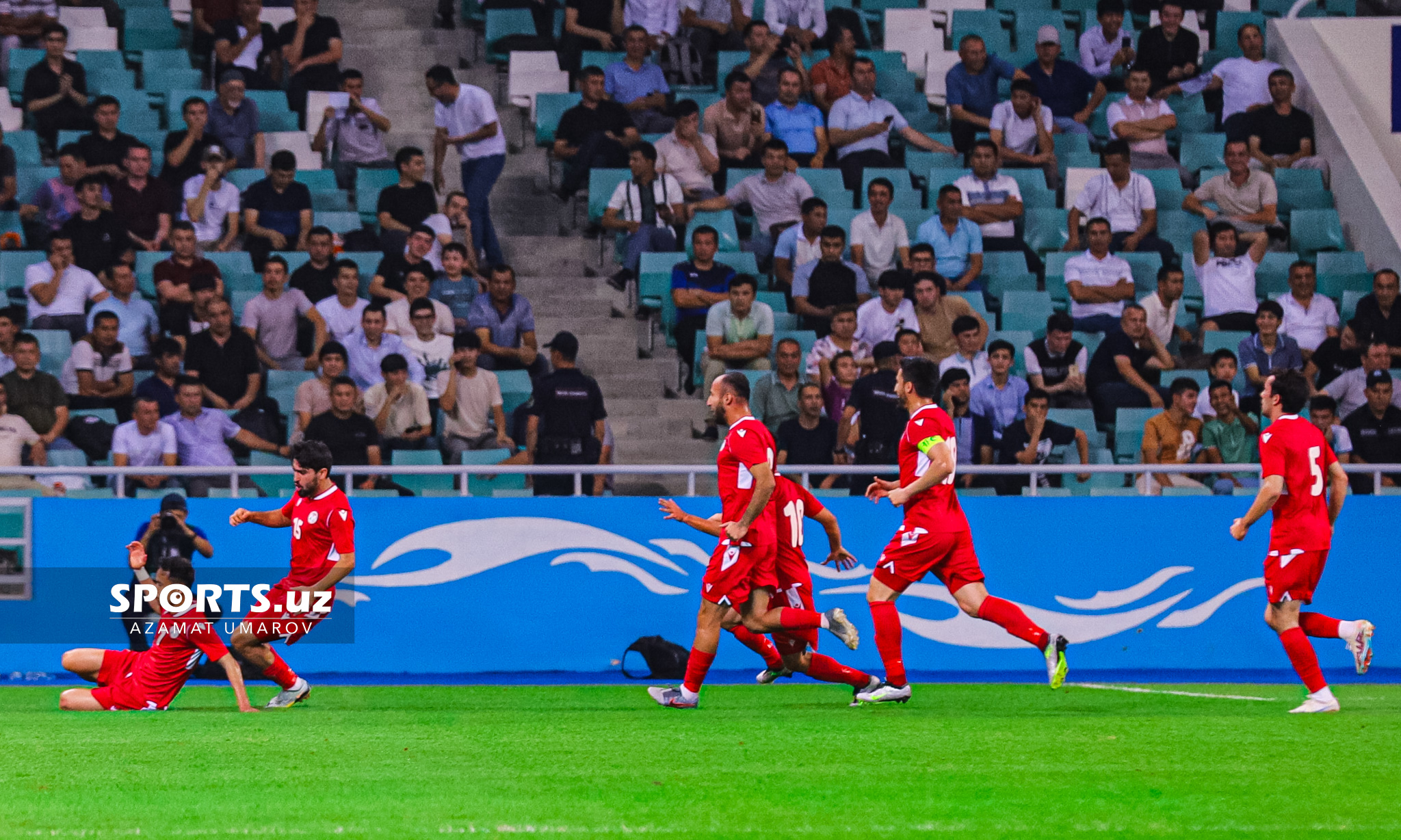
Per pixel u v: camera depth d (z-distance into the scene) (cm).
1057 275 3834
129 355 3256
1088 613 2792
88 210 3575
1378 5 4712
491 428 3191
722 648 2734
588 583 2706
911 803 1270
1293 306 3753
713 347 3350
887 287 3422
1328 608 2822
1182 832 1157
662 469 2706
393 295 3497
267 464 3069
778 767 1468
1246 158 4066
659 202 3753
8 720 1917
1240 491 3120
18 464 2991
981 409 3291
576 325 3678
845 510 2761
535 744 1653
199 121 3794
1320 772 1442
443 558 2677
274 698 2122
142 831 1150
